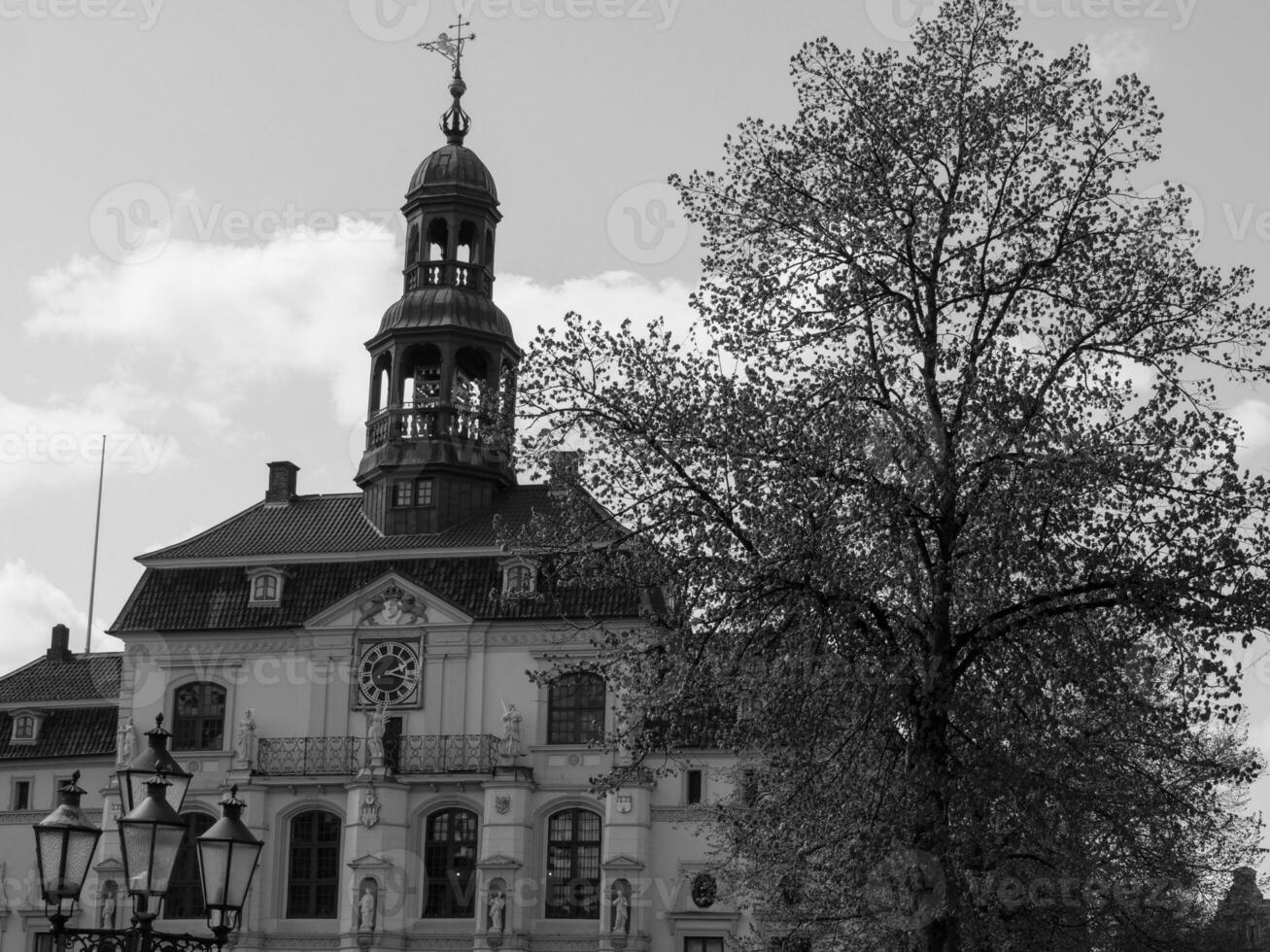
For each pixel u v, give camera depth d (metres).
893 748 33.56
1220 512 31.83
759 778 36.44
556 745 65.94
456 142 77.38
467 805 65.88
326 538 71.69
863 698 32.53
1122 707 32.44
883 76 35.22
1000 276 34.16
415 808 66.00
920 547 32.59
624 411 33.84
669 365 34.47
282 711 68.44
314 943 65.69
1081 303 33.75
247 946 65.38
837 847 33.78
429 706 67.38
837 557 31.98
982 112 34.31
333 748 67.50
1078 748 32.34
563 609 66.75
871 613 32.94
